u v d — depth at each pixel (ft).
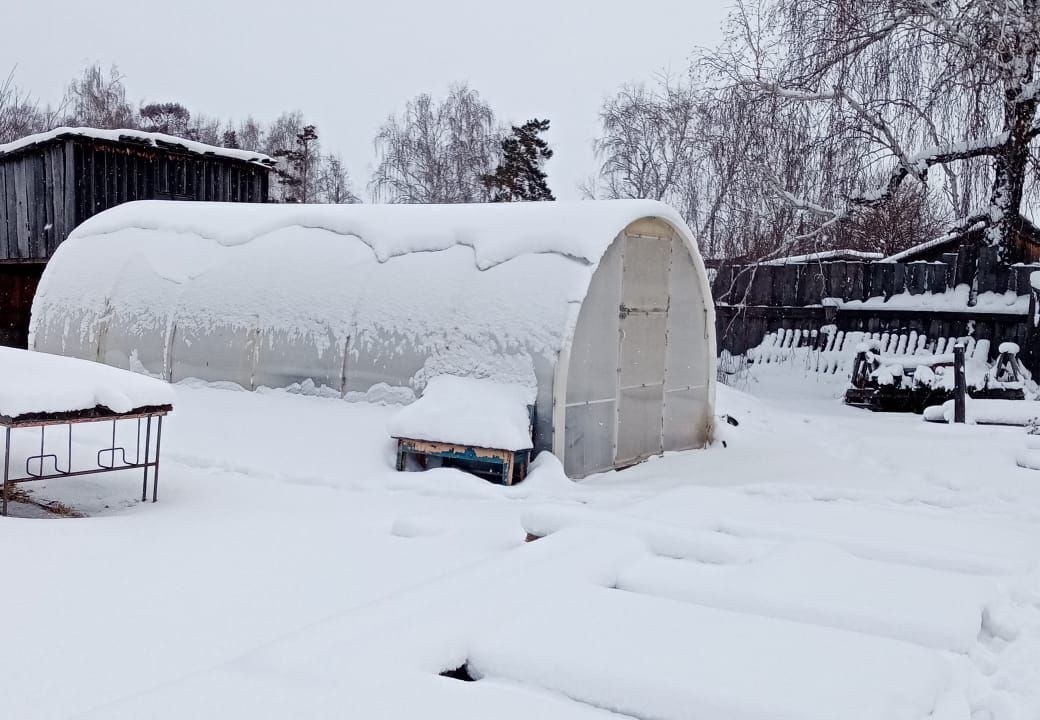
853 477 26.76
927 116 47.14
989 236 46.42
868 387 43.19
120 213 37.76
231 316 31.48
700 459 30.01
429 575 14.65
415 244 29.32
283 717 8.07
